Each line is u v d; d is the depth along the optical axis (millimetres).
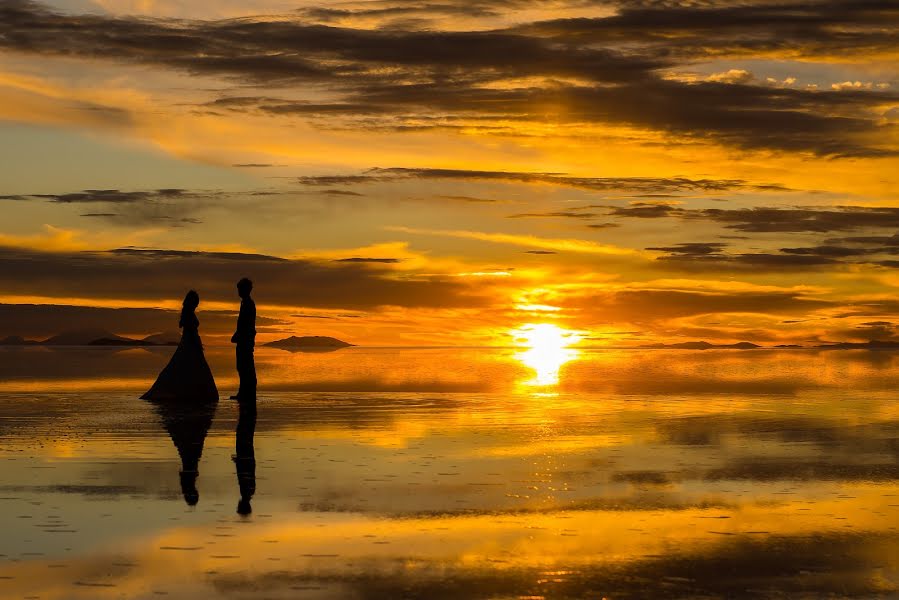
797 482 17094
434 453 20656
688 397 37094
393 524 13500
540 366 71188
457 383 46719
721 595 10266
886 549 12156
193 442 22312
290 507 14633
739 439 23266
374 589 10359
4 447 21297
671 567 11297
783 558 11711
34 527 13203
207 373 34875
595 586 10539
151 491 15938
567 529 13227
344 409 31359
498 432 24688
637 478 17469
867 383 47562
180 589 10328
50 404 32781
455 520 13773
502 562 11469
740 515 14195
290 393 39125
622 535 12891
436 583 10594
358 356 102500
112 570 11070
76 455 20078
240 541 12461
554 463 19250
